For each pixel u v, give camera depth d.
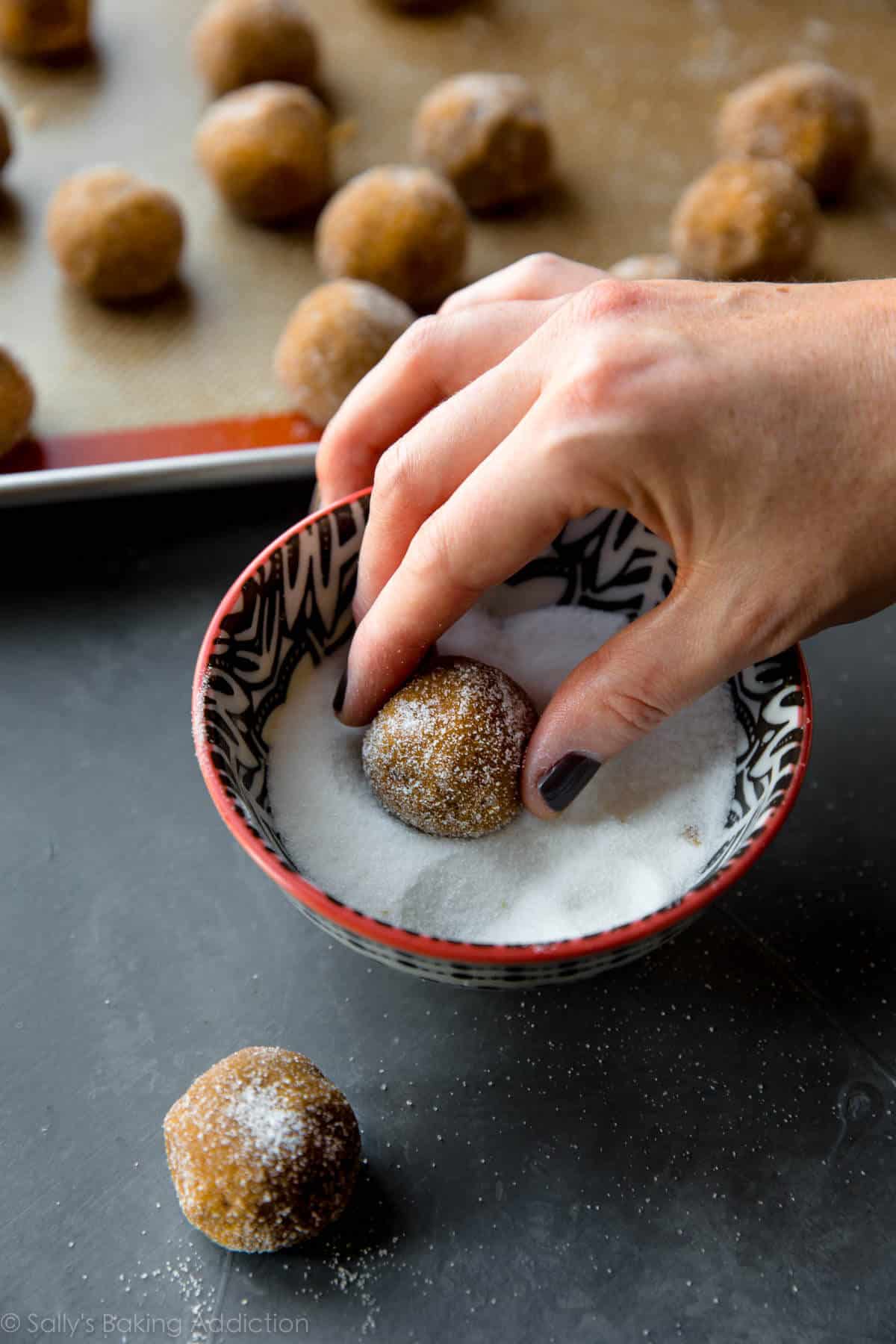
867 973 0.31
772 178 0.42
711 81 0.48
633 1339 0.28
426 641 0.28
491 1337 0.28
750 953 0.31
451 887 0.28
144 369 0.40
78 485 0.36
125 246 0.41
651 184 0.46
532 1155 0.29
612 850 0.29
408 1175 0.29
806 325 0.27
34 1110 0.29
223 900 0.32
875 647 0.35
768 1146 0.29
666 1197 0.29
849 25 0.50
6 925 0.31
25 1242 0.28
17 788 0.33
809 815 0.33
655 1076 0.30
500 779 0.28
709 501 0.27
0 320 0.41
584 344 0.27
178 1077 0.30
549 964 0.26
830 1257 0.28
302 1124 0.28
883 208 0.45
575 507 0.27
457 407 0.28
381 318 0.38
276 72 0.46
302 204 0.44
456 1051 0.30
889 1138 0.29
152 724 0.34
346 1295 0.28
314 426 0.39
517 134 0.44
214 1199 0.27
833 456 0.26
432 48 0.49
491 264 0.44
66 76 0.48
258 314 0.42
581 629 0.31
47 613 0.35
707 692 0.29
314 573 0.29
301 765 0.29
